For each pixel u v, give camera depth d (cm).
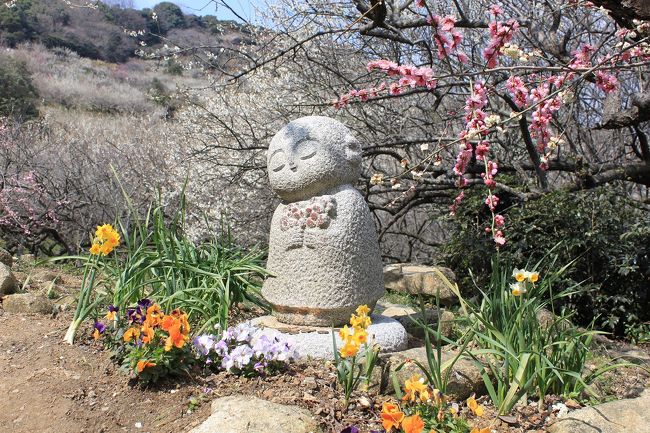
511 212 686
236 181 809
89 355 343
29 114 1775
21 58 2230
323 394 313
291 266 381
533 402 324
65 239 1105
